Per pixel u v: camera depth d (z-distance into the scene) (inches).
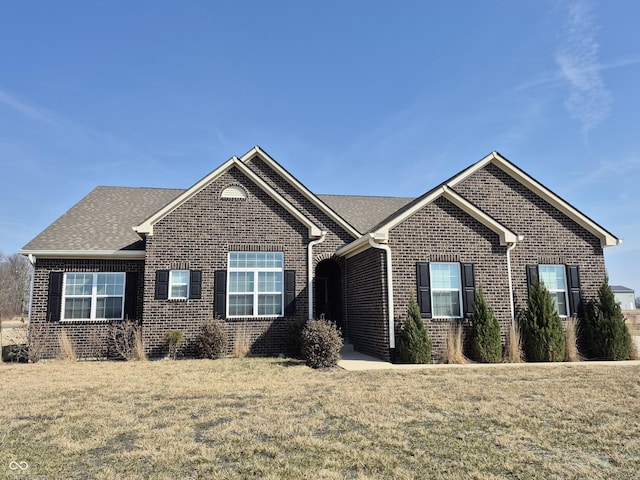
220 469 196.1
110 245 641.6
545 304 561.9
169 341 576.1
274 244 638.5
